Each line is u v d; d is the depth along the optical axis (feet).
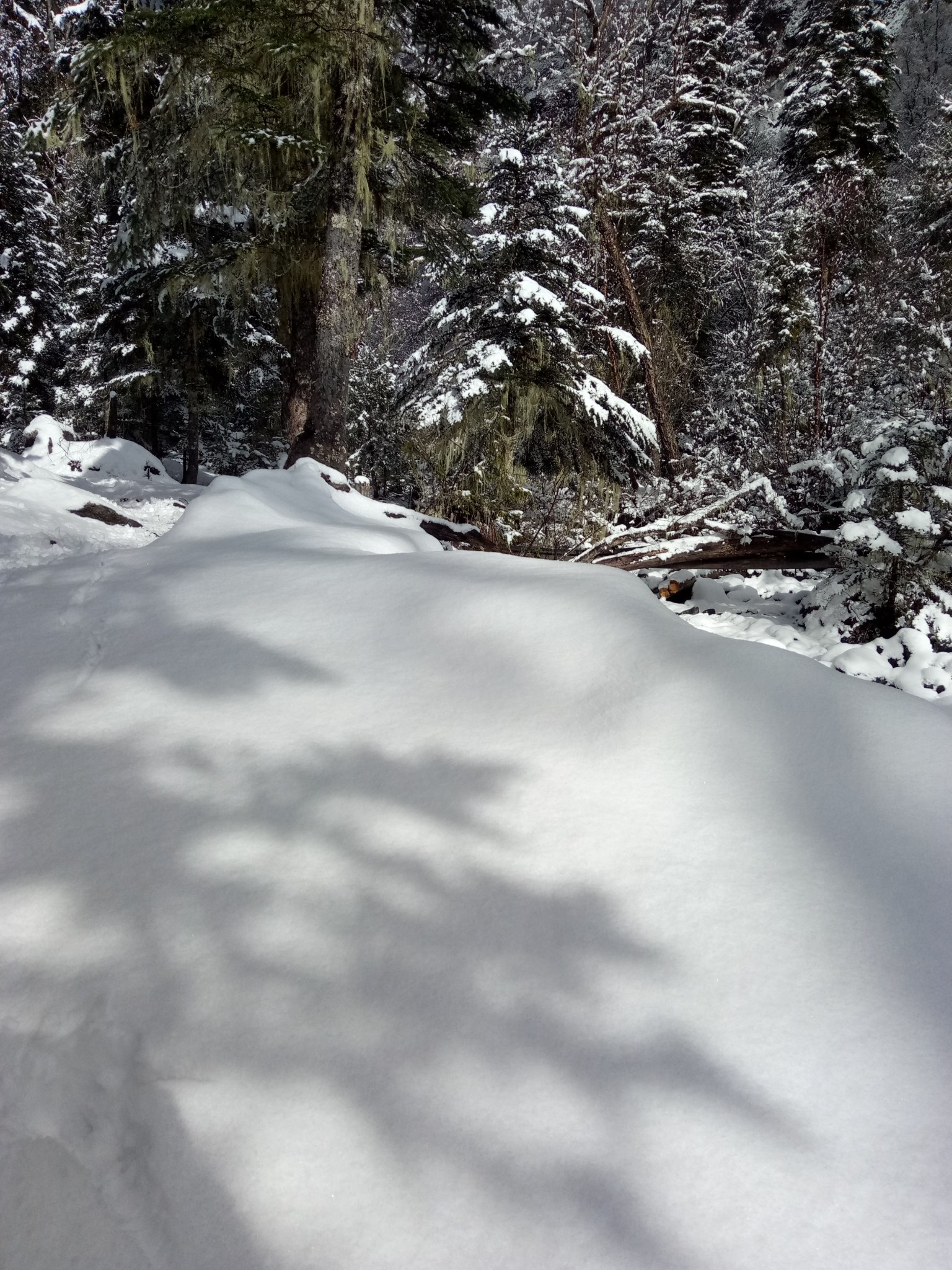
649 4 51.47
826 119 67.15
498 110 36.29
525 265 37.60
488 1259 3.18
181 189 35.68
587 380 37.40
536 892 5.18
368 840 5.67
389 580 10.03
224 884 5.25
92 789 6.29
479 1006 4.38
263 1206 3.39
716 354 58.18
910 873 5.25
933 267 53.16
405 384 40.04
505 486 37.35
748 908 4.99
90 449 57.41
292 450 31.99
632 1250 3.20
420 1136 3.69
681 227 52.85
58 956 4.68
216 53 28.35
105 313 67.82
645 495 37.81
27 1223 3.34
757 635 20.48
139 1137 3.69
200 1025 4.24
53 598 10.55
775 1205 3.34
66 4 91.20
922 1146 3.57
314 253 35.94
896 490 18.94
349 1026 4.26
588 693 7.31
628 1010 4.33
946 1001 4.33
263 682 7.93
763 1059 4.02
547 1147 3.63
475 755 6.63
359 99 28.22
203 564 11.62
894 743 6.49
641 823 5.77
